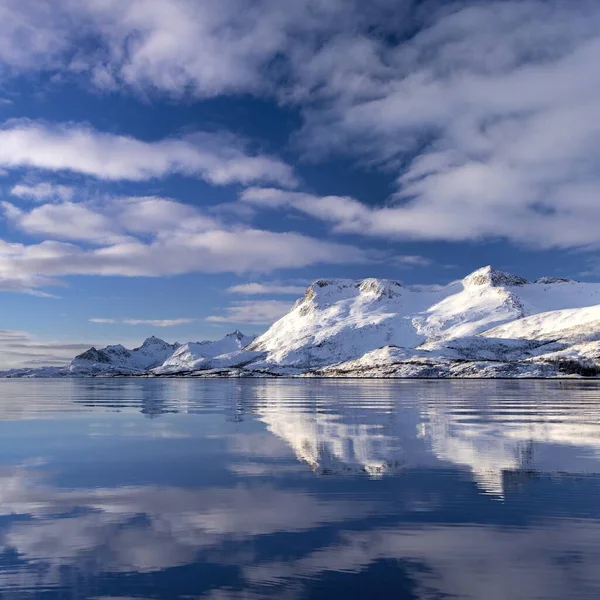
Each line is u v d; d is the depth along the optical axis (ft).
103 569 39.65
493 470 74.13
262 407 207.21
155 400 267.39
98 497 60.54
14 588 36.52
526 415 163.12
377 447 96.48
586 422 141.28
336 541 45.14
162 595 35.37
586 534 46.29
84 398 293.64
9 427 136.46
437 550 42.75
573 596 34.76
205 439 109.60
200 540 45.75
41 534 47.52
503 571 38.65
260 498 59.36
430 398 272.92
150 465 80.18
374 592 35.42
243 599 34.68
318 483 66.69
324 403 232.12
